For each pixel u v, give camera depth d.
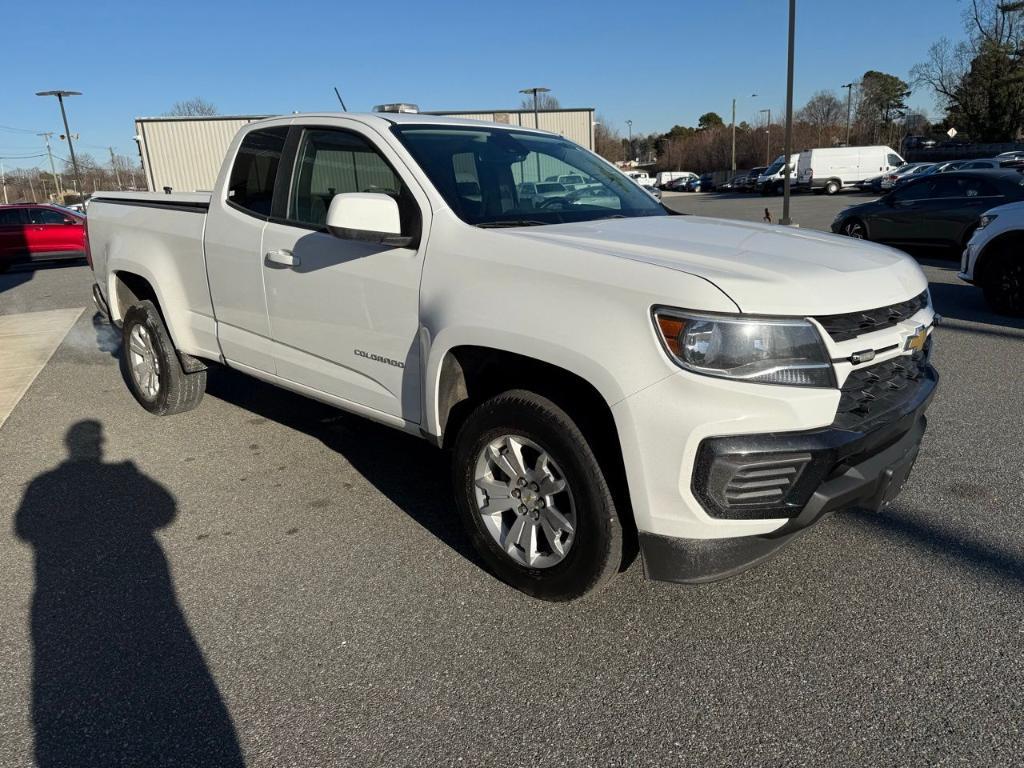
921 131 74.88
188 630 2.90
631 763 2.22
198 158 36.66
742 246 2.88
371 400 3.55
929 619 2.84
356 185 3.60
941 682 2.50
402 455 4.62
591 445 2.68
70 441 4.97
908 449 2.83
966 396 5.42
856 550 3.35
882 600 2.97
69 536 3.66
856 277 2.65
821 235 3.29
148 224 4.89
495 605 3.01
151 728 2.40
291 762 2.25
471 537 3.16
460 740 2.32
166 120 35.94
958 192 12.70
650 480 2.49
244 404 5.70
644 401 2.46
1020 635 2.73
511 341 2.76
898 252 3.22
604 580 2.77
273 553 3.46
